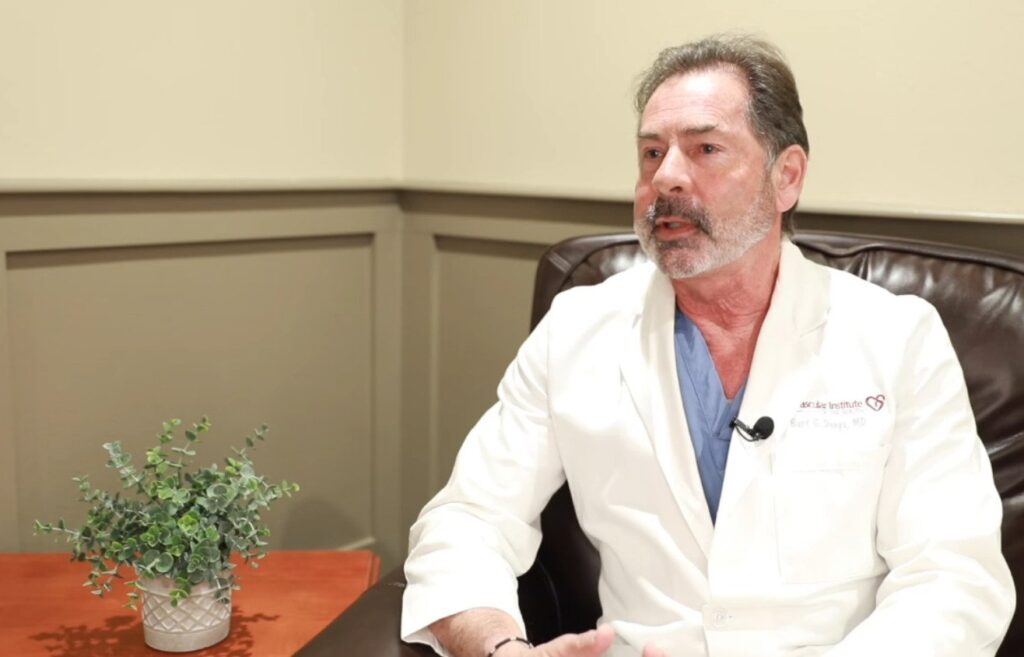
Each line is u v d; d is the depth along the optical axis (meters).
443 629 1.20
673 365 1.32
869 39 1.70
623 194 1.89
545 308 1.60
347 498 2.24
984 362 1.38
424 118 2.19
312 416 2.14
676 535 1.29
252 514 1.44
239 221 1.93
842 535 1.24
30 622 1.46
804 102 1.77
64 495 1.79
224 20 1.89
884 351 1.28
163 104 1.83
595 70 1.95
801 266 1.33
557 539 1.48
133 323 1.83
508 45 2.05
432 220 2.18
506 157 2.08
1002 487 1.35
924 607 1.14
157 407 1.89
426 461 2.27
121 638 1.43
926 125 1.67
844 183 1.75
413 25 2.17
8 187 1.61
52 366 1.74
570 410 1.36
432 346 2.22
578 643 1.10
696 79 1.27
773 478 1.25
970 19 1.61
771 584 1.24
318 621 1.50
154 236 1.82
